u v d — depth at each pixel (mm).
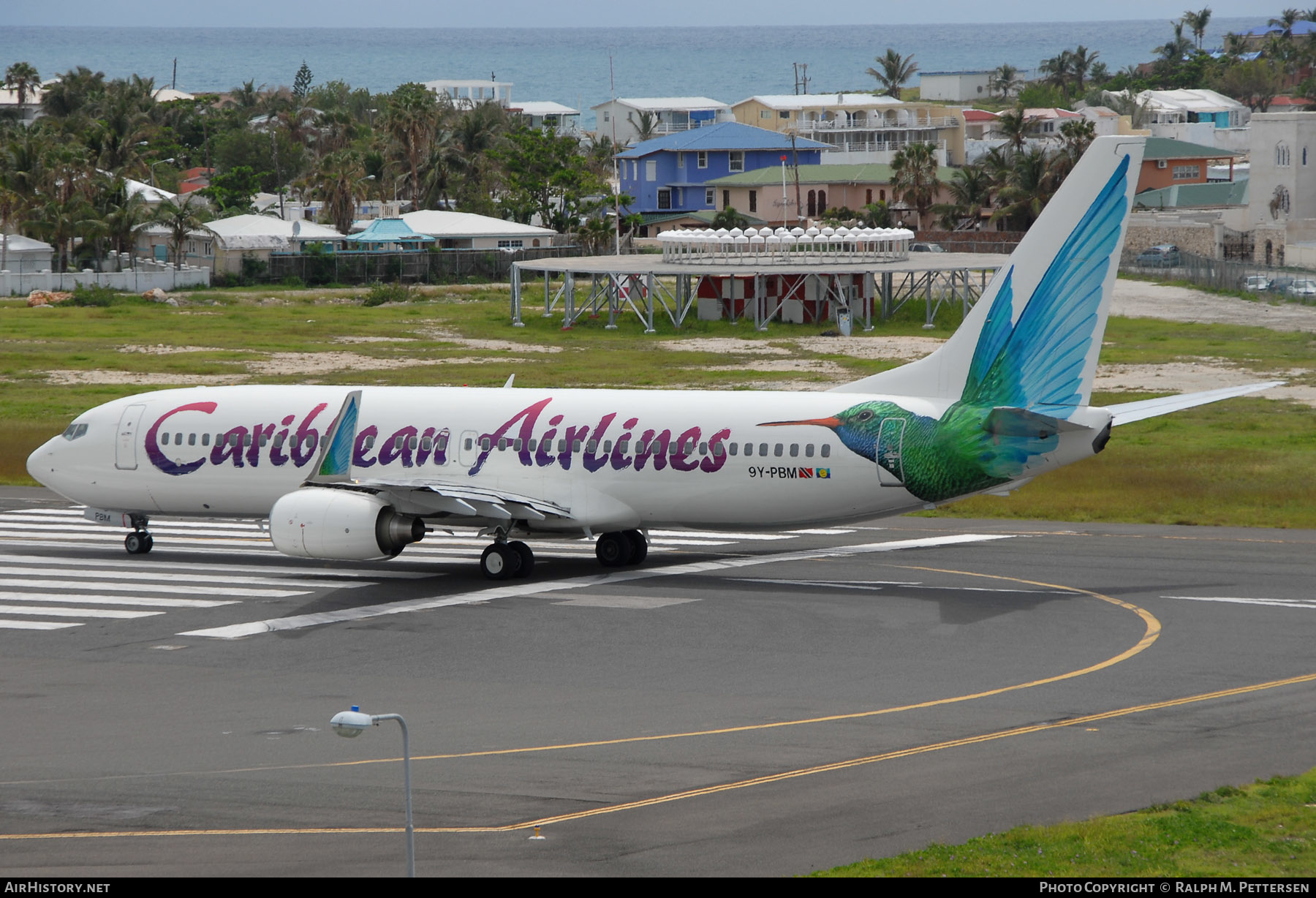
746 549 148625
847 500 127000
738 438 128875
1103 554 142375
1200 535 152375
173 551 150750
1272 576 129875
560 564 141375
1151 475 184125
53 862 63875
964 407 124062
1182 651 102688
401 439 138875
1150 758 77000
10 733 85750
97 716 89625
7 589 130375
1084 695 91000
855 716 87000
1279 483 178125
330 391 145000
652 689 94375
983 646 105375
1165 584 126625
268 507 142750
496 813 69625
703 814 68812
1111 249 118000
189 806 71812
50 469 149375
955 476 123562
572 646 106750
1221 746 79125
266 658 104500
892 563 139375
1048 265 120438
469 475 136250
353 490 127375
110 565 142625
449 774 76312
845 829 66062
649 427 131625
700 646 106562
